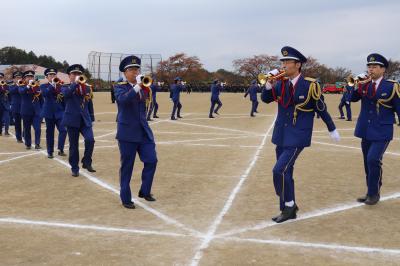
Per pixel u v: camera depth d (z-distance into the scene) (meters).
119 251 4.70
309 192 7.17
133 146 6.32
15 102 12.75
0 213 6.02
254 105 22.70
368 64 6.35
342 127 17.53
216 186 7.57
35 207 6.32
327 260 4.47
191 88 82.00
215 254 4.61
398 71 70.50
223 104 35.53
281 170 5.55
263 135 14.58
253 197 6.88
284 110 5.63
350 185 7.66
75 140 8.32
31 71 11.51
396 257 4.57
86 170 8.90
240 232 5.30
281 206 5.80
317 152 11.02
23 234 5.20
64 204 6.48
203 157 10.30
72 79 8.43
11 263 4.38
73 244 4.89
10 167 9.19
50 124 10.10
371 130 6.41
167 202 6.61
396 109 6.27
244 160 9.91
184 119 21.11
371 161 6.37
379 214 6.05
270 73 5.60
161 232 5.29
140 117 6.34
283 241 5.01
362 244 4.93
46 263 4.38
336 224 5.62
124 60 6.31
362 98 6.59
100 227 5.47
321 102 5.49
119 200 6.72
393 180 8.09
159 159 10.05
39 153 10.95
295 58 5.42
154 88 21.16
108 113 24.98
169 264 4.36
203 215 5.98
